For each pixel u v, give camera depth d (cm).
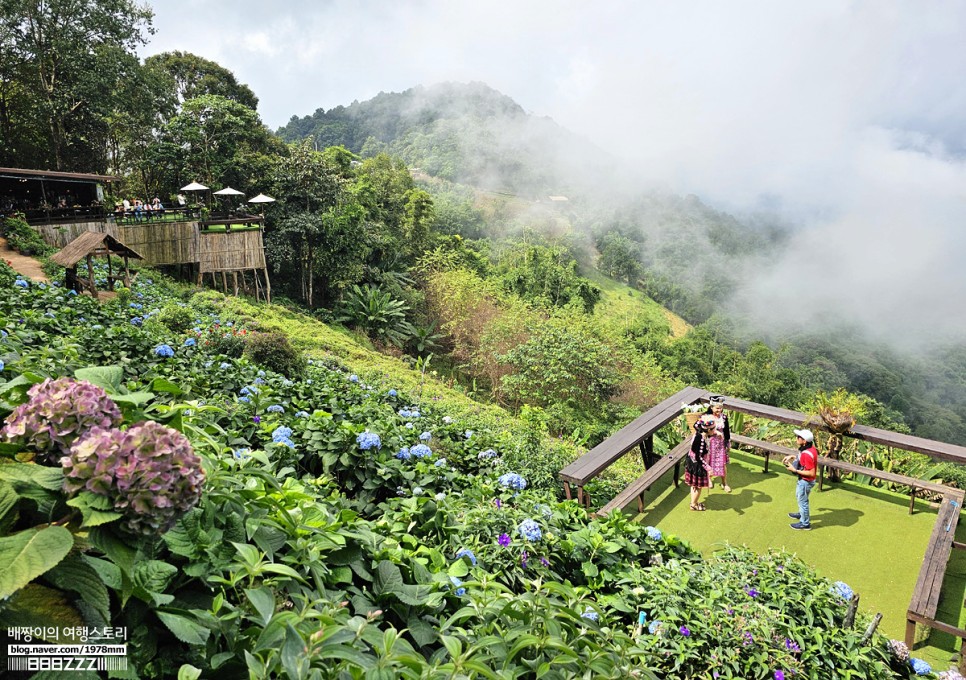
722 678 300
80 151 2784
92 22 2469
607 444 629
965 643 390
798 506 611
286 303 2466
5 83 2567
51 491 140
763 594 381
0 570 111
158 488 136
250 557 174
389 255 3094
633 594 355
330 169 2702
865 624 392
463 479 488
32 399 154
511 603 205
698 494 605
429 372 2069
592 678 188
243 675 156
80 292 1281
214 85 3569
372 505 407
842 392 795
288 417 503
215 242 2236
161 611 145
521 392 1789
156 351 621
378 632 173
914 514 592
